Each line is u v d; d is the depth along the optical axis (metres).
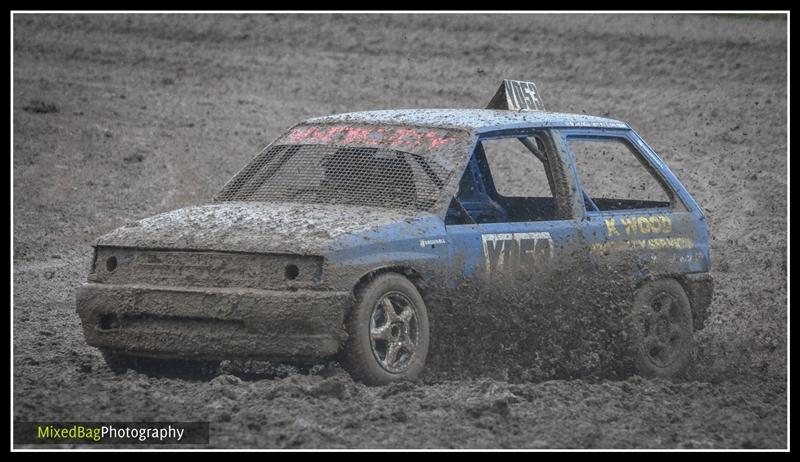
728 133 66.69
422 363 22.91
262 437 19.20
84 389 22.25
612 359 25.88
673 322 27.11
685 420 21.84
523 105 28.42
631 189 55.31
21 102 67.56
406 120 26.02
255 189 25.84
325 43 88.56
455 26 92.75
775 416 22.80
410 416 20.62
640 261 26.42
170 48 85.81
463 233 23.73
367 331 21.95
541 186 55.56
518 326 24.39
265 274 21.91
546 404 22.00
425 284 23.00
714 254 43.62
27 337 28.69
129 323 22.88
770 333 31.97
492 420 20.55
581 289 25.34
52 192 51.06
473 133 24.94
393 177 24.58
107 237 23.61
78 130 62.38
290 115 69.75
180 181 54.31
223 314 21.78
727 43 87.31
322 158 25.66
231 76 79.25
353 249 21.88
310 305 21.30
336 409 20.64
